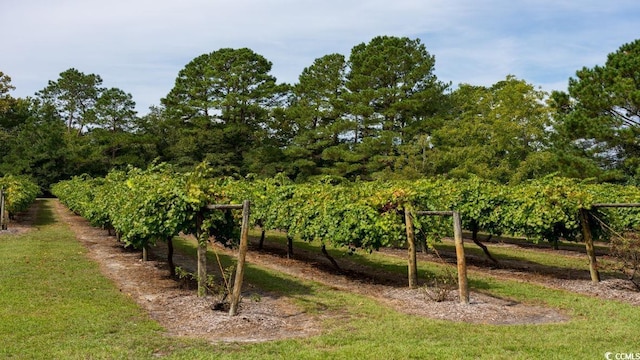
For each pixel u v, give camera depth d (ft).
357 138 121.08
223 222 28.25
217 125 139.95
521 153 75.36
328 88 121.70
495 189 39.73
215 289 27.84
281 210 40.83
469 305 25.29
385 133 100.22
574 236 36.47
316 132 113.50
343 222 32.58
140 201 28.40
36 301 24.85
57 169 142.82
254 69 138.10
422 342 19.21
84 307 24.02
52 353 17.49
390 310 24.95
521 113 74.90
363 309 25.08
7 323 20.94
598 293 29.96
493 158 75.15
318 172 117.60
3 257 37.73
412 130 103.24
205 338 19.69
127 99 169.37
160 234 28.22
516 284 32.53
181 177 28.32
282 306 25.68
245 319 22.08
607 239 35.29
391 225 30.40
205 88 142.00
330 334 20.40
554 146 65.87
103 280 30.81
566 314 24.75
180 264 38.75
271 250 50.19
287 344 18.84
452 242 59.62
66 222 72.59
